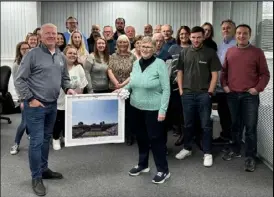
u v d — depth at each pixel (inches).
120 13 266.2
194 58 130.8
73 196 109.8
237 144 144.9
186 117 138.0
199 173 128.6
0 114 215.2
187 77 133.2
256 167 134.6
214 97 155.8
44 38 105.3
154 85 110.1
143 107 113.1
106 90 157.1
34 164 111.3
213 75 130.4
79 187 116.5
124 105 122.5
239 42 125.9
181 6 264.1
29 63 103.7
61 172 129.7
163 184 118.8
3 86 215.5
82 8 263.6
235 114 134.5
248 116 128.9
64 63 115.6
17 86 104.3
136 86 112.7
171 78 147.4
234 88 129.4
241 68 126.7
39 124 109.0
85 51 168.6
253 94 125.6
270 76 137.4
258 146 144.6
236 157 145.2
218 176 125.6
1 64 273.3
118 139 124.3
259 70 125.7
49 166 135.9
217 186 117.0
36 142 109.9
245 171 130.3
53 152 153.0
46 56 106.2
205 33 146.4
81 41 167.0
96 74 155.9
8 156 148.9
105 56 157.8
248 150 132.9
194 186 117.0
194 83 131.8
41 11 265.0
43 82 106.3
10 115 230.4
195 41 129.2
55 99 111.1
